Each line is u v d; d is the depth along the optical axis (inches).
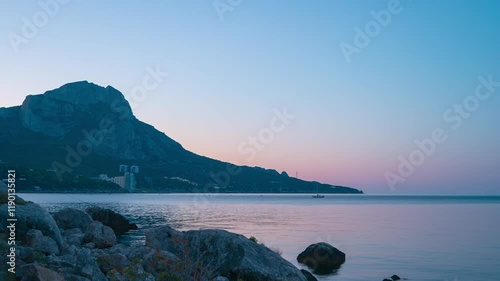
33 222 717.9
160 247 831.7
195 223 2792.8
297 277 761.0
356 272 1236.5
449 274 1224.2
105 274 673.6
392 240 1977.1
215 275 738.8
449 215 4234.7
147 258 741.9
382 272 1239.5
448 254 1562.5
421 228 2625.5
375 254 1553.9
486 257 1499.8
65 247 754.2
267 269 747.4
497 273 1237.7
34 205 756.0
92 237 1109.1
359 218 3644.2
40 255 597.0
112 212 2095.2
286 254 1536.7
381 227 2696.9
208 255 780.0
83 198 7770.7
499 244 1841.8
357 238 2049.7
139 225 2475.4
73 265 592.7
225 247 781.3
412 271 1258.0
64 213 1451.8
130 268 654.5
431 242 1905.8
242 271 737.0
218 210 4854.8
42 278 484.4
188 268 669.3
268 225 2768.2
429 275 1208.8
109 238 1117.1
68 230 1312.7
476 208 6378.0
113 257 702.5
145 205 5782.5
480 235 2209.6
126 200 7829.7
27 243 679.7
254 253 776.3
